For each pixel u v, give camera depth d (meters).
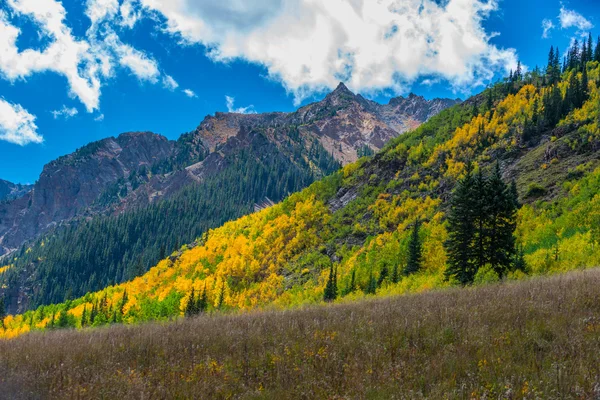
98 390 7.03
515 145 95.56
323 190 140.00
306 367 7.27
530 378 5.94
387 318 10.20
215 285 102.31
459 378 6.23
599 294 10.41
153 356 9.17
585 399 5.30
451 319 9.32
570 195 61.38
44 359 9.54
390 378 6.32
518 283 15.52
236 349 8.93
